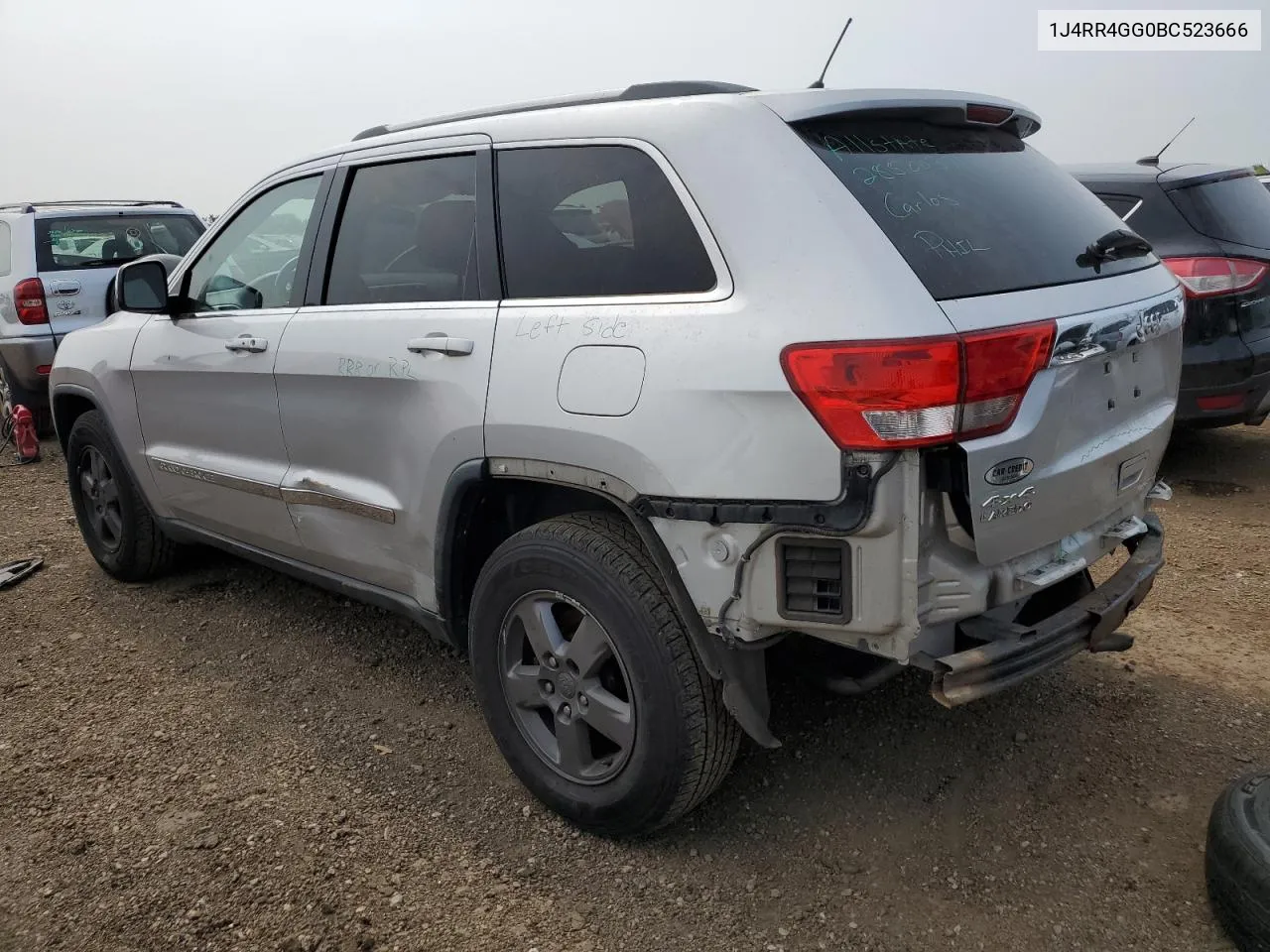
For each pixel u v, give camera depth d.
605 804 2.57
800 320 2.10
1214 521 5.11
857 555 2.10
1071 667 3.54
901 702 3.33
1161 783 2.84
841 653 2.57
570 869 2.57
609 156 2.54
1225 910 2.22
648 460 2.29
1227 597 4.12
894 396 1.99
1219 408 5.43
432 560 2.94
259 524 3.66
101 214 8.05
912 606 2.10
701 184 2.33
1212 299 5.31
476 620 2.79
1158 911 2.35
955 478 2.06
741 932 2.33
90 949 2.34
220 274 3.77
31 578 4.77
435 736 3.23
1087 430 2.37
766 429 2.12
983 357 2.03
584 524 2.55
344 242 3.24
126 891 2.52
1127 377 2.52
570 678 2.61
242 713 3.40
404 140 3.10
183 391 3.82
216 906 2.46
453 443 2.72
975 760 2.99
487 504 2.86
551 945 2.31
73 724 3.35
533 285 2.65
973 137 2.69
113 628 4.14
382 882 2.53
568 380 2.45
